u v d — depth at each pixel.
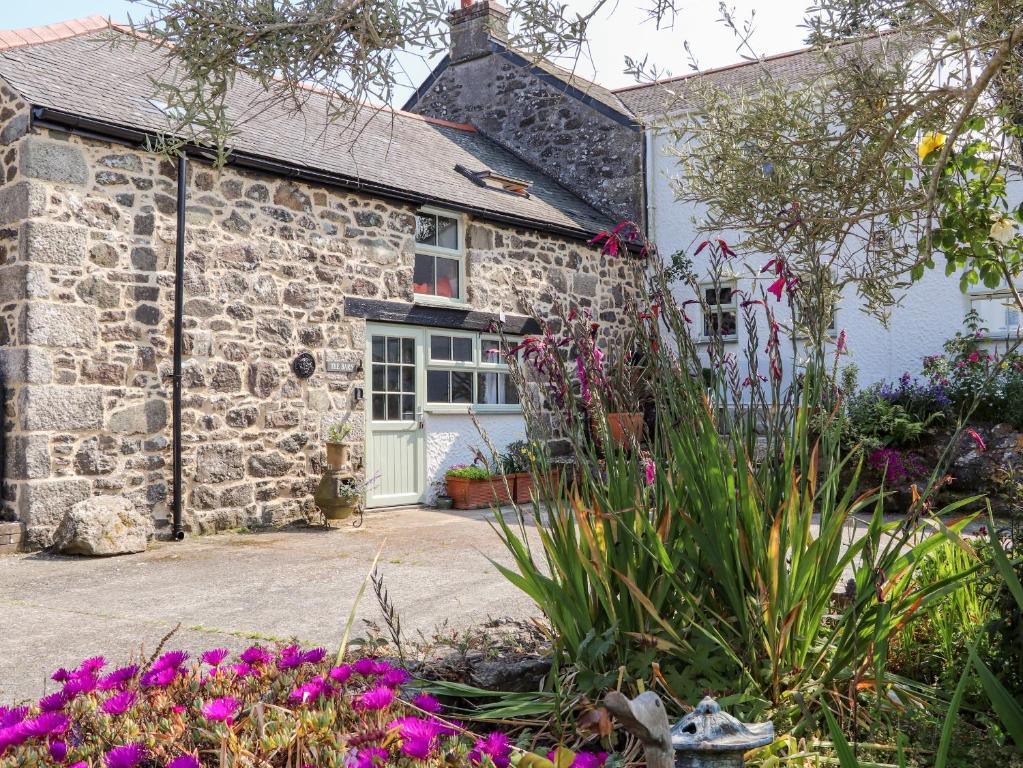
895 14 2.78
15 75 7.17
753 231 3.41
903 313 10.72
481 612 4.45
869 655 2.26
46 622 4.43
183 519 7.63
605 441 2.72
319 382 8.77
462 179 11.03
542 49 2.29
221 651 2.05
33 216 6.79
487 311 10.47
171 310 7.62
